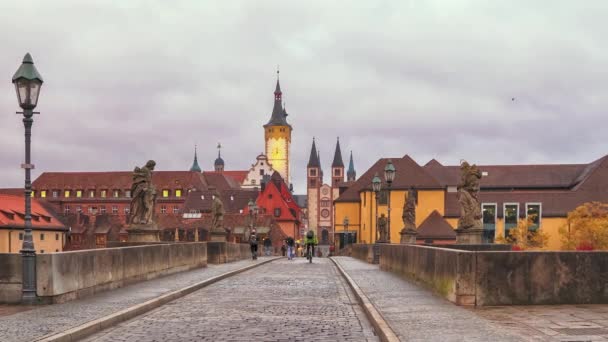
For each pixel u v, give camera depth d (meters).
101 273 16.88
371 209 92.50
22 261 14.03
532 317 11.66
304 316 13.62
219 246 36.16
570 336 9.54
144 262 20.88
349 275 24.58
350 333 11.38
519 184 106.19
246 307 15.21
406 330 10.36
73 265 15.07
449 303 14.08
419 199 91.12
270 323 12.55
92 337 10.91
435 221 89.62
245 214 115.94
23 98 14.62
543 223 92.44
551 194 94.00
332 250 99.25
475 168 26.42
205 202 130.00
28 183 14.34
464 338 9.48
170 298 16.44
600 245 84.06
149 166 26.25
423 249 18.56
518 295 13.30
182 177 155.00
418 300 14.84
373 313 12.58
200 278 22.61
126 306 13.88
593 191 93.50
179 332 11.41
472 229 26.08
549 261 13.38
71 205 156.12
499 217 93.88
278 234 113.94
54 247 115.75
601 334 9.73
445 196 92.62
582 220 85.75
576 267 13.40
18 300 14.16
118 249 18.33
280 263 41.88
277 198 132.00
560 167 107.69
